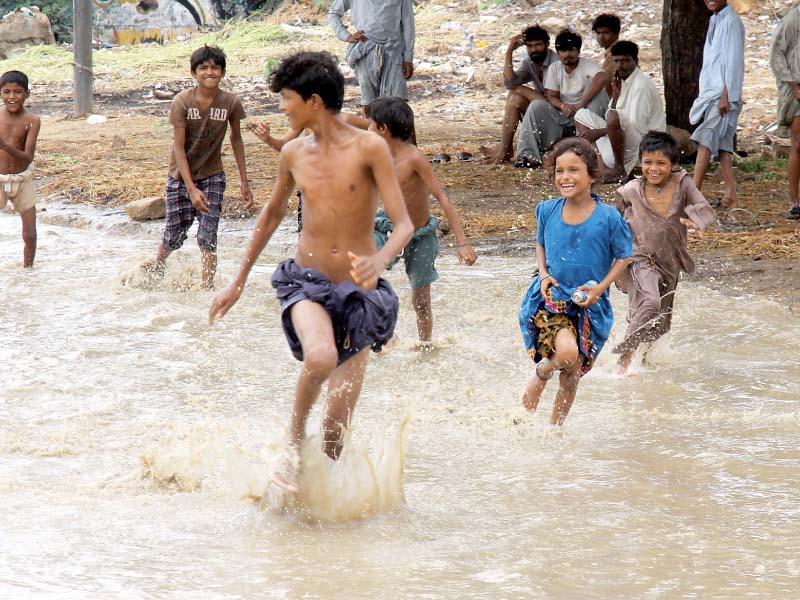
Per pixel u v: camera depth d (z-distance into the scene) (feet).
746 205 97.66
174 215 74.28
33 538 32.53
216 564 30.73
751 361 57.26
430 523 34.55
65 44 284.20
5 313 66.64
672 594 28.78
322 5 279.08
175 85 222.69
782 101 90.99
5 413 46.80
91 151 143.02
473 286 75.36
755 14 221.05
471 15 249.34
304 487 34.68
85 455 41.47
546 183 114.83
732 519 34.88
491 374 55.36
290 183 36.83
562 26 225.15
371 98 125.29
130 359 56.54
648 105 111.45
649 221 55.98
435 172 121.80
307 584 29.27
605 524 34.40
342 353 35.83
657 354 57.26
